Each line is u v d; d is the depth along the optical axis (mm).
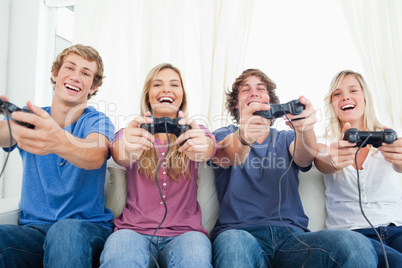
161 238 1102
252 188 1251
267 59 1937
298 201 1263
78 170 1143
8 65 2271
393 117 1650
